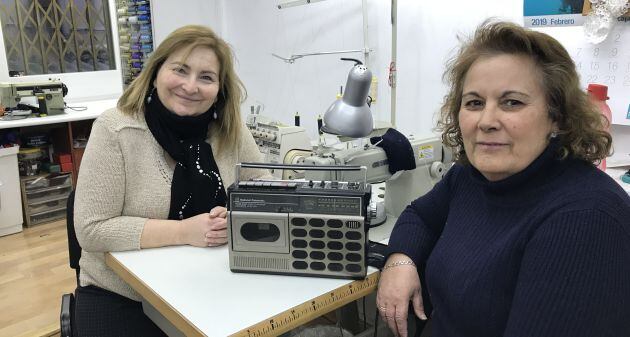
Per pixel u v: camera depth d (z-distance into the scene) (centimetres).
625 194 99
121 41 420
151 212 157
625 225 92
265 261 129
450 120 128
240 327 107
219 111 174
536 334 94
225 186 171
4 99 332
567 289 91
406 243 137
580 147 102
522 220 104
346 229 123
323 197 123
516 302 98
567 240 93
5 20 366
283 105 391
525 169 104
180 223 149
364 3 271
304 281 127
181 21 434
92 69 411
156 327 159
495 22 112
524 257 100
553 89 101
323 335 187
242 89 179
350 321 212
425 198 147
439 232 143
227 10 433
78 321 154
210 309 114
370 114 155
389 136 170
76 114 348
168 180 159
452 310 114
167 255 143
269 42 391
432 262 123
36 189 356
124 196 154
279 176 220
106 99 417
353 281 127
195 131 165
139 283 128
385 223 172
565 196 98
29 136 360
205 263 137
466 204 125
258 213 126
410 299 130
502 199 110
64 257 311
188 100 158
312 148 216
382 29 296
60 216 371
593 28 199
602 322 90
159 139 156
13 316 250
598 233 91
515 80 101
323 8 334
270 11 382
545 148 103
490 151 105
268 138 236
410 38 282
